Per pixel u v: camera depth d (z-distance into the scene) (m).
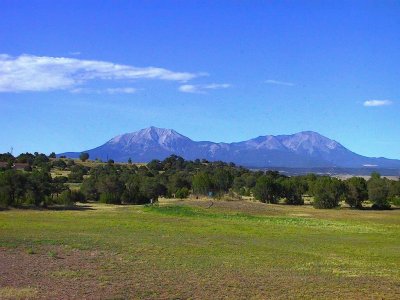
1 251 33.47
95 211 85.00
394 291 22.61
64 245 37.41
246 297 20.83
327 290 22.53
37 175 95.81
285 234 53.97
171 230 53.91
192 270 27.89
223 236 49.31
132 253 34.31
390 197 114.00
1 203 88.06
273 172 164.12
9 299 19.64
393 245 45.66
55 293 20.89
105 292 21.28
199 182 127.19
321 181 109.81
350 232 58.91
